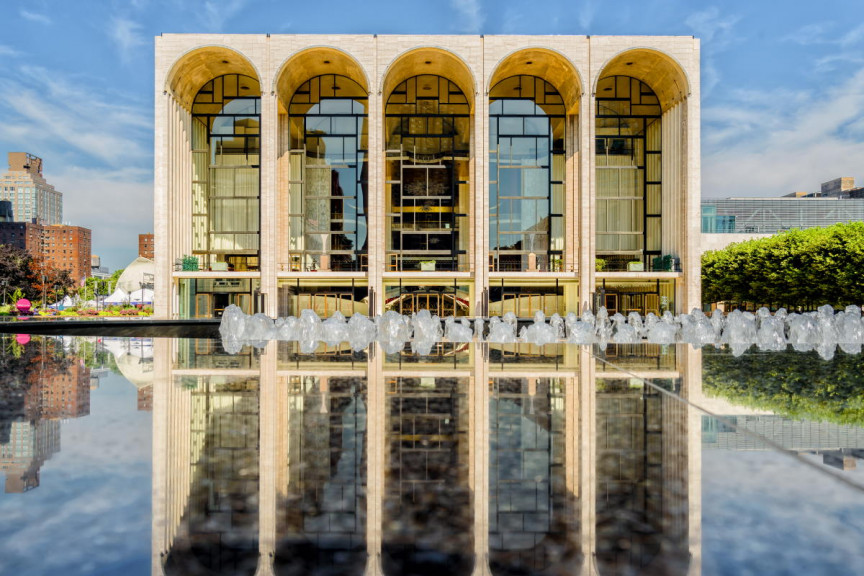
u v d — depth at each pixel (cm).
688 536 112
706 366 458
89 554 100
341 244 3584
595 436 209
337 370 416
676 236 3450
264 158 3209
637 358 530
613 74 3653
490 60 3278
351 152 3606
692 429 221
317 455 180
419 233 3609
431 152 3641
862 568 93
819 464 171
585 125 3281
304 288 3550
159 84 3203
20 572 90
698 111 3309
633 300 3769
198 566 95
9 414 244
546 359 508
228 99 3616
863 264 3725
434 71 3572
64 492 139
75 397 291
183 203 3441
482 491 144
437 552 104
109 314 4562
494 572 94
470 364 464
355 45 3253
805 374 408
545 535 113
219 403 275
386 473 160
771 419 242
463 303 3597
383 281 3456
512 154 3656
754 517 123
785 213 6962
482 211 3262
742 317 971
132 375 383
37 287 6938
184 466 164
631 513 127
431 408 265
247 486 147
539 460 175
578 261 3347
